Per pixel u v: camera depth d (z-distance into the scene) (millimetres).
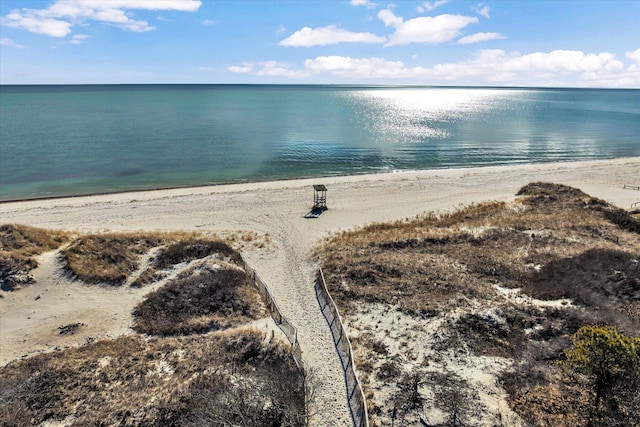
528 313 21297
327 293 24203
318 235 37094
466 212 42281
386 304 23000
